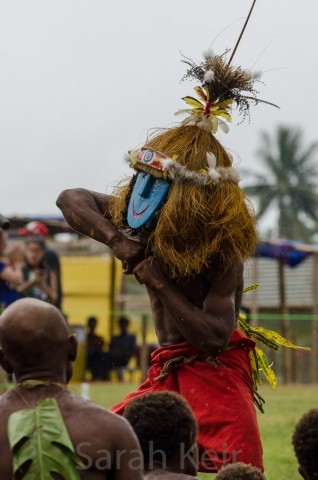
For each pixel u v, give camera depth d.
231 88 12.76
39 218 45.66
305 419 10.74
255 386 13.38
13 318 9.16
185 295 12.27
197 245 12.05
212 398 12.38
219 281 12.05
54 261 32.75
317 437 10.59
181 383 12.54
